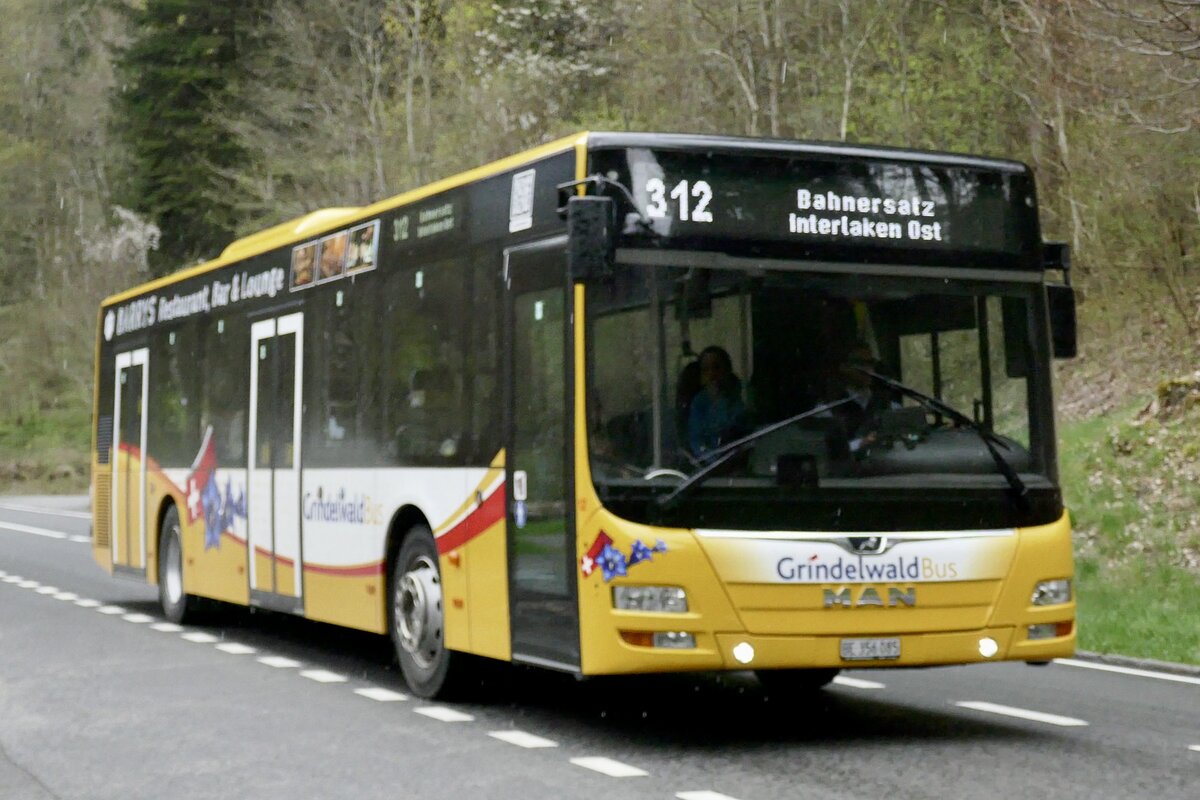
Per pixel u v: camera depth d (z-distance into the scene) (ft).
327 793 29.94
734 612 32.35
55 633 57.36
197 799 29.60
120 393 67.36
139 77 196.85
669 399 32.78
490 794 29.55
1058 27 76.43
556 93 120.06
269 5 187.83
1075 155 96.53
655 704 40.57
